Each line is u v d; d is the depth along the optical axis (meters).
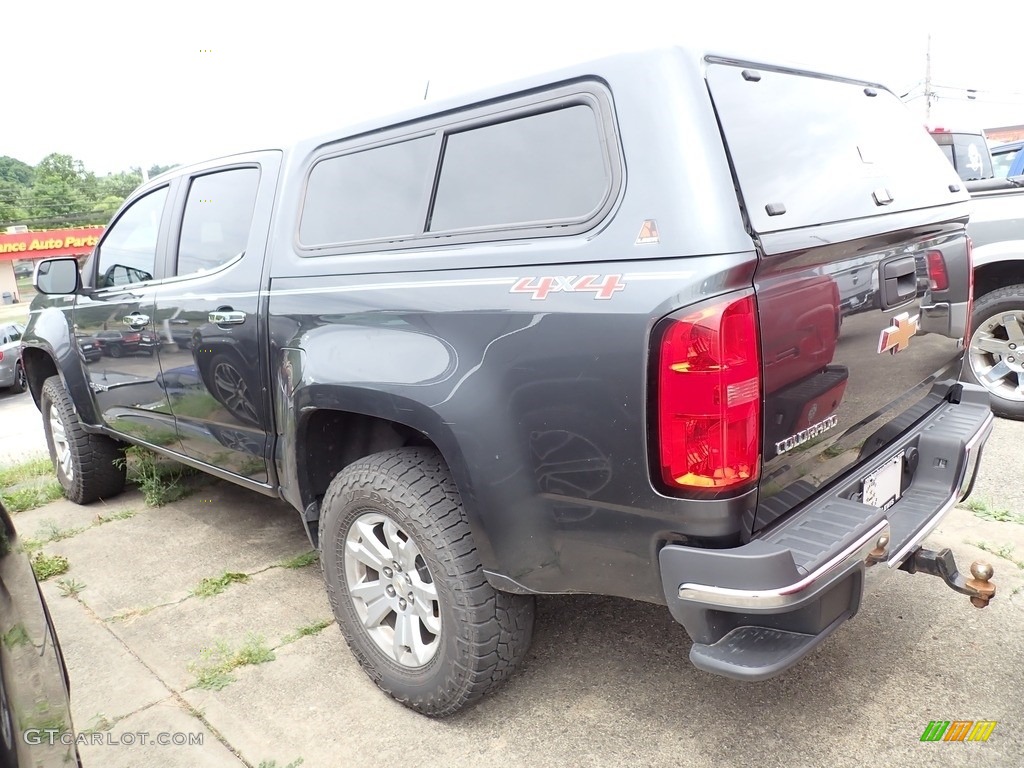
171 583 3.50
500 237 2.09
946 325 2.56
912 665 2.48
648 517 1.83
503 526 2.06
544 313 1.92
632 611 2.95
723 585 1.72
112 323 3.82
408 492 2.26
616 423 1.81
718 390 1.67
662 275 1.73
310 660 2.80
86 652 2.95
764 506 1.86
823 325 1.92
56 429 4.73
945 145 6.37
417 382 2.16
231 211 3.16
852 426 2.13
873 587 1.98
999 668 2.44
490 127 2.19
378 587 2.49
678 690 2.46
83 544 4.02
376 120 2.56
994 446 4.34
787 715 2.30
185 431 3.53
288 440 2.69
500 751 2.25
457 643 2.22
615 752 2.21
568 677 2.57
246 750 2.33
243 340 2.93
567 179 1.97
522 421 1.98
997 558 3.11
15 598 1.44
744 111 1.91
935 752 2.11
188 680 2.73
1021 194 4.60
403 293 2.28
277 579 3.46
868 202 2.15
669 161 1.77
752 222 1.73
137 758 2.32
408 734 2.36
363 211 2.56
